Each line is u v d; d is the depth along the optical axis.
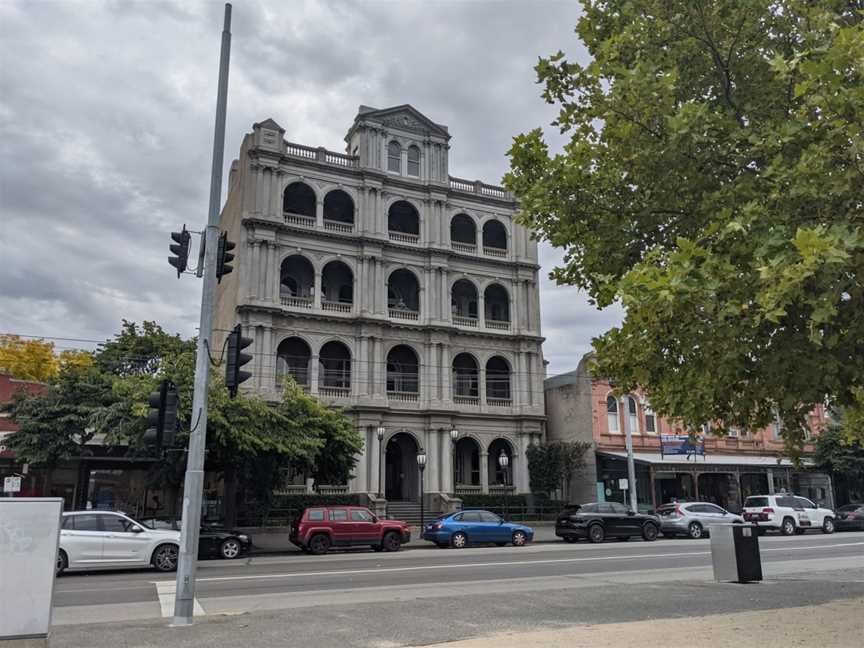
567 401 42.91
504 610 11.10
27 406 27.31
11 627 6.78
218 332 41.16
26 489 30.66
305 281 39.56
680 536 32.59
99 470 31.53
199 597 13.62
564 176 10.48
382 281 39.62
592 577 16.41
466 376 42.59
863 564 18.97
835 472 43.12
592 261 10.62
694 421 9.49
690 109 8.86
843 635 8.34
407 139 42.38
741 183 8.68
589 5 10.85
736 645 7.83
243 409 25.78
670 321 7.96
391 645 8.50
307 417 28.14
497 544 28.64
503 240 44.97
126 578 17.42
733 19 9.65
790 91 9.45
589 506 30.48
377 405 37.62
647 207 10.05
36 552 6.98
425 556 23.19
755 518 34.25
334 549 25.84
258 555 24.48
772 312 6.57
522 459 41.47
